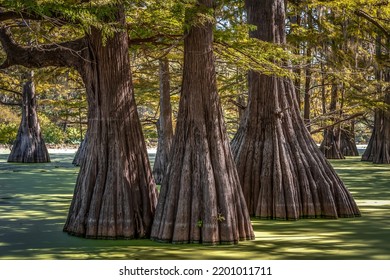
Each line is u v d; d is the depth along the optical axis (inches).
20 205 826.2
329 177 737.0
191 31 555.5
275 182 714.8
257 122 745.0
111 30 498.0
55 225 649.6
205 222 533.6
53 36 736.3
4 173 1368.1
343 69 982.4
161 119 1050.7
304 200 722.8
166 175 556.7
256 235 595.5
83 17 450.3
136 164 570.9
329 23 1005.2
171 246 526.3
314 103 1780.3
